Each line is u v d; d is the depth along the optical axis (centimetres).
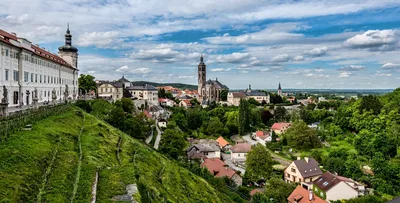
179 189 5688
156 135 13750
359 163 11469
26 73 8325
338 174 11144
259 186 10606
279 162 13325
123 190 3484
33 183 3462
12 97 7519
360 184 9475
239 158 13675
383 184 9656
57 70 11544
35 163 3891
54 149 4603
